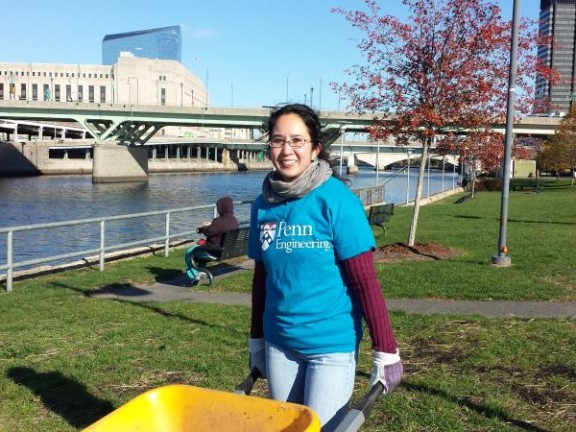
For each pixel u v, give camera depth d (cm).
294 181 263
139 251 1441
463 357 568
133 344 633
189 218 3244
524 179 7938
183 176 10650
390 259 1212
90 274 1115
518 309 775
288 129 265
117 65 15450
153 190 6331
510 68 1112
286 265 265
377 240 1564
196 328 699
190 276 997
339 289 265
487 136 1338
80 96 15800
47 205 4347
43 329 703
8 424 447
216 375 537
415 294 864
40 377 537
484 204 3312
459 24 1234
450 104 1268
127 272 1124
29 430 438
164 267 1186
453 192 4972
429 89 1261
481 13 1223
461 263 1148
